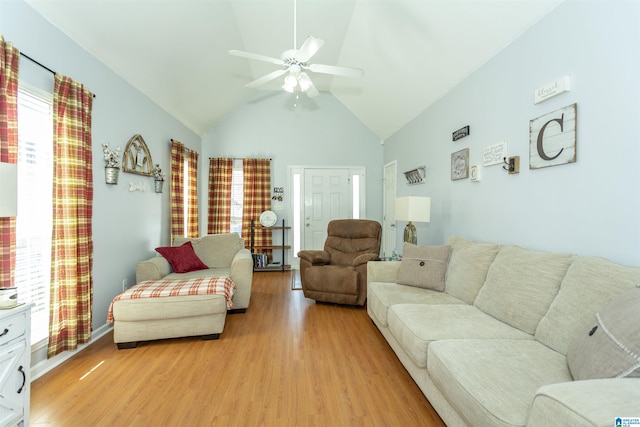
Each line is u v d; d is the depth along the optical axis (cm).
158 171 386
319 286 366
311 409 177
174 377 210
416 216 317
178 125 463
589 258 157
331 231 436
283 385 201
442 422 166
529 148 219
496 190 259
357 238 417
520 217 230
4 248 177
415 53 327
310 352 248
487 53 263
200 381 205
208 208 566
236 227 583
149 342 264
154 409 176
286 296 407
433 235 382
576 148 181
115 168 287
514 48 235
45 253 222
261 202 577
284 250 588
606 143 163
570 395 85
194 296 262
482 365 136
